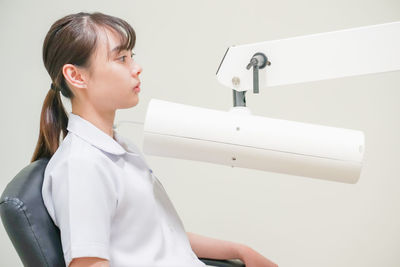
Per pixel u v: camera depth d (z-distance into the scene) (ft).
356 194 4.61
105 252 1.98
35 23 4.46
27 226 1.94
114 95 2.32
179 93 4.58
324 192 4.65
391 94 4.44
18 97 4.55
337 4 4.36
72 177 2.05
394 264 4.64
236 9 4.44
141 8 4.50
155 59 4.56
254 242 4.74
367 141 4.53
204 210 4.73
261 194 4.68
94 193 2.05
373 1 4.33
